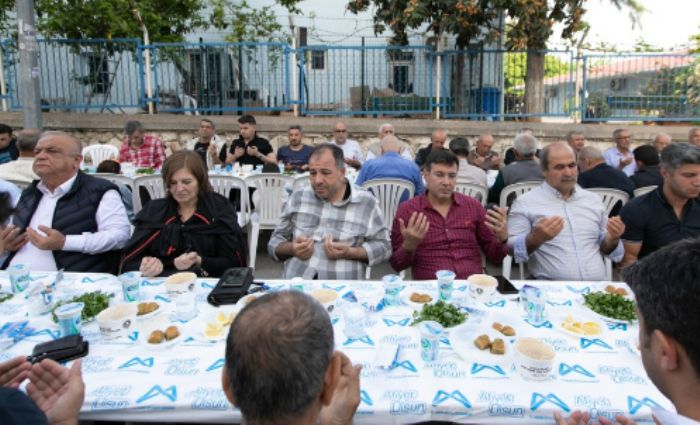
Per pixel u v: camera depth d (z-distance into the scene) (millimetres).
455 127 8695
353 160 7078
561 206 3131
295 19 11250
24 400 1110
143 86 8742
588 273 3053
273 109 8867
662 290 995
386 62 8875
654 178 4719
